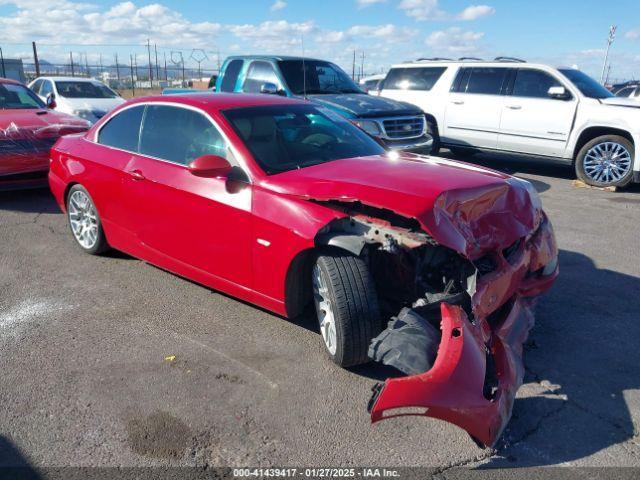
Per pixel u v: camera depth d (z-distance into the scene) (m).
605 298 4.64
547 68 9.54
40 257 5.50
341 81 9.73
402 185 3.22
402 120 8.69
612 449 2.82
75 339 3.89
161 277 5.02
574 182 9.39
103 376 3.43
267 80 9.28
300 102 4.84
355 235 3.22
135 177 4.57
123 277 5.01
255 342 3.86
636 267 5.39
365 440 2.88
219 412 3.09
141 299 4.55
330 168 3.77
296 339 3.90
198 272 4.28
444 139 10.91
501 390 2.68
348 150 4.33
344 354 3.29
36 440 2.86
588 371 3.54
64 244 5.91
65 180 5.45
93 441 2.85
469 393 2.50
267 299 3.79
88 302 4.49
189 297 4.59
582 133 9.18
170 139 4.48
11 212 7.21
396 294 3.45
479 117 10.25
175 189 4.22
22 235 6.21
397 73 11.55
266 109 4.43
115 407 3.12
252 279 3.83
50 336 3.93
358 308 3.21
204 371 3.49
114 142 5.02
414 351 2.73
